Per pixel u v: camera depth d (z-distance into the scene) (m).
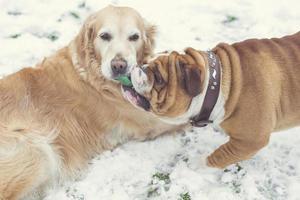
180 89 1.59
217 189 1.80
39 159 1.84
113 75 1.81
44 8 2.35
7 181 1.81
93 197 1.82
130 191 1.83
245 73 1.65
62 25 2.29
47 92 1.90
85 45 1.89
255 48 1.68
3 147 1.82
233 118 1.67
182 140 1.96
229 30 2.26
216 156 1.77
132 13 1.86
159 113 1.64
